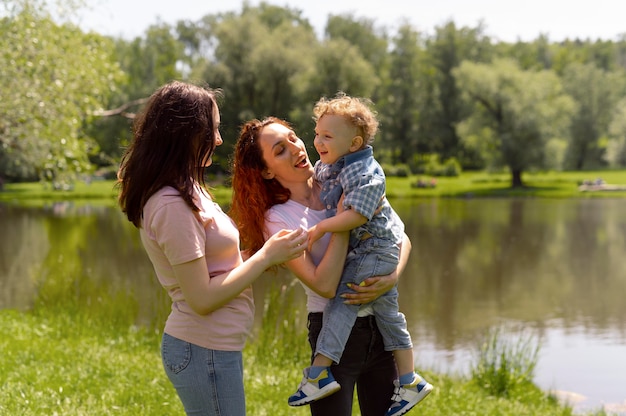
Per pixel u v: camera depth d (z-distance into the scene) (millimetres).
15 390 5492
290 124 3635
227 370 2982
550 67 105000
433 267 18500
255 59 43844
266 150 3430
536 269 18141
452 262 19250
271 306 9359
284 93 44875
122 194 3002
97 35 14547
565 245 22344
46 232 26516
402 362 3555
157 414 5125
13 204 41750
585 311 13531
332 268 3301
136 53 68250
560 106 50312
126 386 5902
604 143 73062
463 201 42188
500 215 32656
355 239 3426
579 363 10023
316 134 3533
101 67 14414
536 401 7820
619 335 11672
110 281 15883
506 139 48188
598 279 16766
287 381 6785
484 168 59062
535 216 31938
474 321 12734
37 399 5270
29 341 8227
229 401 2988
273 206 3496
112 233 26109
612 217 31016
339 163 3461
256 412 5395
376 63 68312
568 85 65312
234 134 41719
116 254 20578
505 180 55750
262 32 46344
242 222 3492
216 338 2961
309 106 42500
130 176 2939
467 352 10609
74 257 19984
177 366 2977
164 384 6047
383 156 64188
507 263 19062
